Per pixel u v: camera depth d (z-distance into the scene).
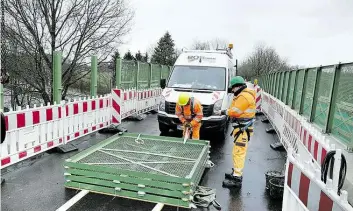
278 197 5.15
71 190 5.16
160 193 4.76
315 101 7.56
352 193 3.56
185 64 10.64
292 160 3.48
